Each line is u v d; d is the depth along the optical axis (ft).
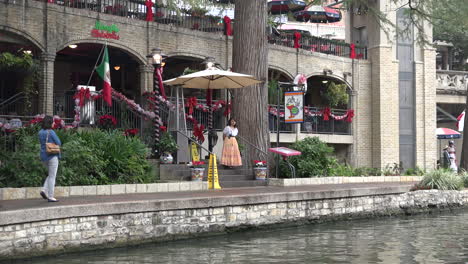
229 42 75.10
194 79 55.36
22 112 57.82
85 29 60.59
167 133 52.21
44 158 34.24
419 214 53.47
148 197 37.65
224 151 54.90
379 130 92.07
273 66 79.82
